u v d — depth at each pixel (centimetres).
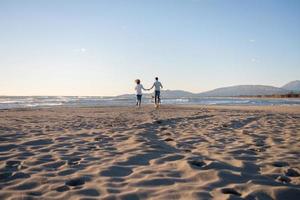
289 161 418
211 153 474
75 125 851
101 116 1178
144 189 309
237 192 303
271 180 336
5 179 353
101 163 415
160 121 915
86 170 383
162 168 387
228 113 1325
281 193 295
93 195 296
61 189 317
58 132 708
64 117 1130
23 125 849
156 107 1914
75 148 519
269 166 395
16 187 323
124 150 497
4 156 458
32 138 618
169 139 605
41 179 348
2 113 1391
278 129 765
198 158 432
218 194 294
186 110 1603
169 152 484
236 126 839
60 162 423
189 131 734
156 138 630
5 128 775
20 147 531
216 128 789
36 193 306
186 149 511
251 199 284
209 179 339
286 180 337
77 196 293
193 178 344
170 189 307
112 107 2030
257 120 1003
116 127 800
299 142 573
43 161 431
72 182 339
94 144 555
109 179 344
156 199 284
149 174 362
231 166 393
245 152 482
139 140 578
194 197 285
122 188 315
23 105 2656
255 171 374
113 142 574
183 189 307
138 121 957
